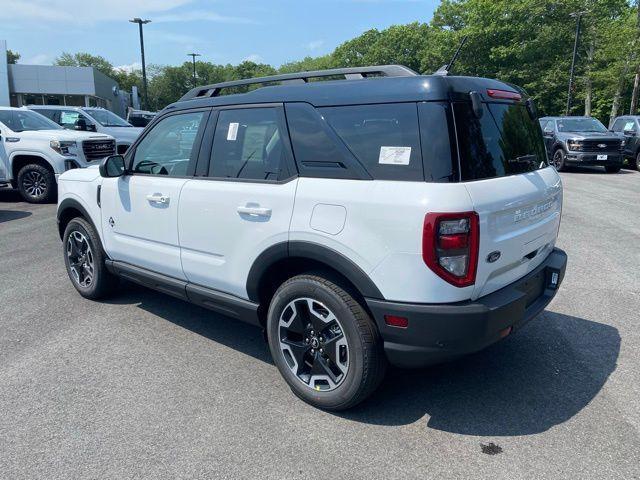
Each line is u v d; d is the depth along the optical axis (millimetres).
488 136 2900
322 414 3096
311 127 3025
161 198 3846
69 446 2795
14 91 38281
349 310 2859
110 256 4625
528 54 40688
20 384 3441
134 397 3281
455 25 48312
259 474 2568
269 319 3268
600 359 3781
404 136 2691
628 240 7363
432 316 2617
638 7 26516
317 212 2900
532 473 2561
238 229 3324
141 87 94875
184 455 2715
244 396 3295
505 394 3312
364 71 3105
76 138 10883
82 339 4152
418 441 2826
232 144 3461
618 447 2762
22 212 9828
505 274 2961
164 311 4773
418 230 2553
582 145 16078
